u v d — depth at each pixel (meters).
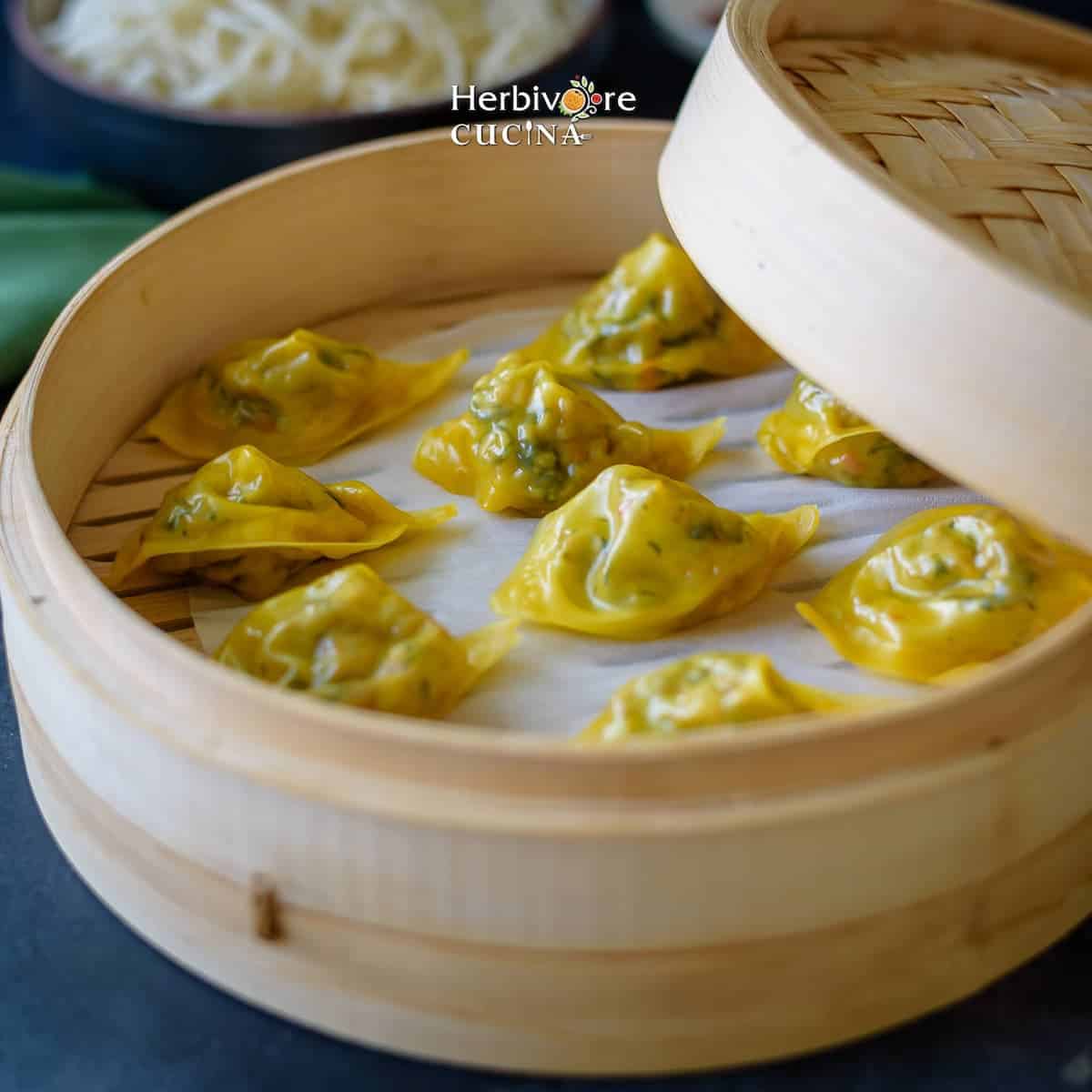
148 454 0.58
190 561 0.54
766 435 0.58
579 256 0.65
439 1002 0.47
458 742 0.45
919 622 0.51
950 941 0.48
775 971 0.47
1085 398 0.48
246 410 0.58
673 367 0.60
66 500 0.56
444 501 0.57
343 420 0.59
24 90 0.75
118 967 0.49
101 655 0.48
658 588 0.52
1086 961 0.49
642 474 0.53
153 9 0.75
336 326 0.63
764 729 0.45
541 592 0.53
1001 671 0.46
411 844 0.45
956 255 0.48
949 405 0.49
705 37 0.86
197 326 0.60
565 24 0.79
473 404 0.57
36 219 0.68
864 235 0.50
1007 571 0.51
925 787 0.46
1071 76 0.62
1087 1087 0.47
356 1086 0.47
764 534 0.54
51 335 0.54
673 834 0.45
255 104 0.73
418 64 0.75
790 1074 0.48
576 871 0.45
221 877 0.47
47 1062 0.48
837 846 0.46
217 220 0.59
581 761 0.45
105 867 0.50
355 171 0.61
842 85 0.55
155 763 0.47
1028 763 0.47
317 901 0.47
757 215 0.52
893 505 0.56
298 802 0.46
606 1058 0.47
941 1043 0.48
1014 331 0.48
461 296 0.65
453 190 0.63
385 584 0.51
